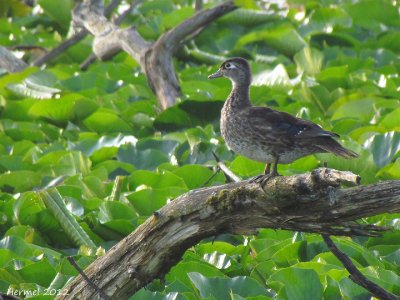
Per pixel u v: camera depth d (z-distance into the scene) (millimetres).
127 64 20734
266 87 16859
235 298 8953
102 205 12062
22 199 11969
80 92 17844
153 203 12266
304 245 10625
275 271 9789
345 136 13844
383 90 17516
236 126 10984
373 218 12141
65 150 14734
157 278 9031
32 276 10258
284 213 8109
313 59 19547
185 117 16344
